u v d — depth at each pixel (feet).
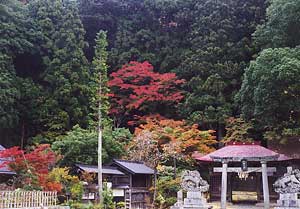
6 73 118.01
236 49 128.98
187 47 143.33
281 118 101.04
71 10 138.82
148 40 147.23
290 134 96.84
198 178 75.36
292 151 102.83
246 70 104.06
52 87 127.85
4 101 111.65
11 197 66.33
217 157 85.25
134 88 130.11
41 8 137.69
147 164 98.73
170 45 145.07
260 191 98.84
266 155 82.69
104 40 95.35
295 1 100.53
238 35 133.90
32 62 135.03
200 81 126.41
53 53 131.95
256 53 128.16
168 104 130.52
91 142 96.22
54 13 137.08
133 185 90.12
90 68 138.92
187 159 102.42
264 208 82.89
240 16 136.05
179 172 100.12
